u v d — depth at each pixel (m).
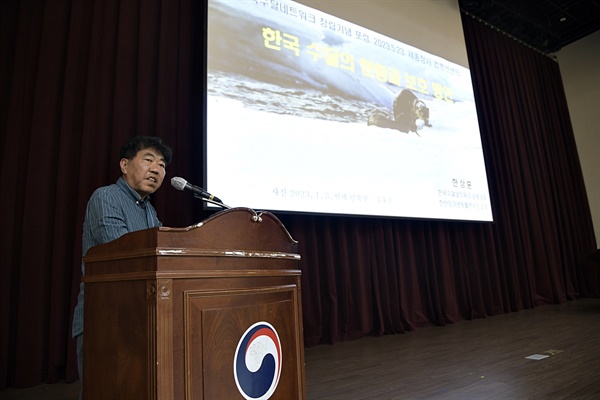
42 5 2.23
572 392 1.43
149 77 2.44
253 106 2.57
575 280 4.89
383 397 1.50
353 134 3.02
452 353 2.21
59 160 2.10
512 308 4.01
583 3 4.79
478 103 4.34
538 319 3.32
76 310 0.99
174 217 2.39
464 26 4.50
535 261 4.45
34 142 2.07
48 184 2.09
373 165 3.07
